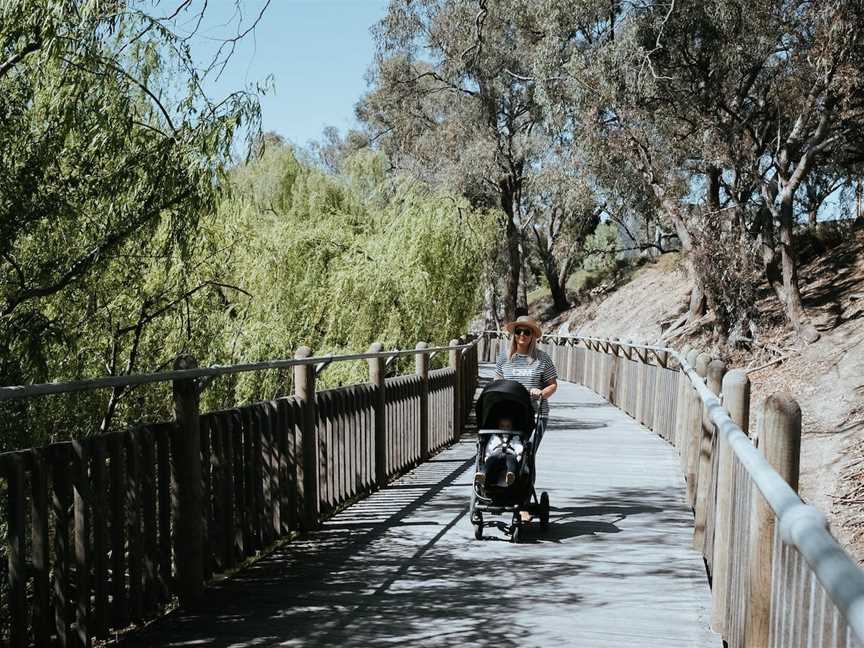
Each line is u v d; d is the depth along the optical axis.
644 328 33.88
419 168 35.28
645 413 15.72
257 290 12.29
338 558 6.30
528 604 5.27
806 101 22.27
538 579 5.82
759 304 27.19
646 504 8.52
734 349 24.61
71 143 5.70
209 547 5.48
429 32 30.23
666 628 4.84
